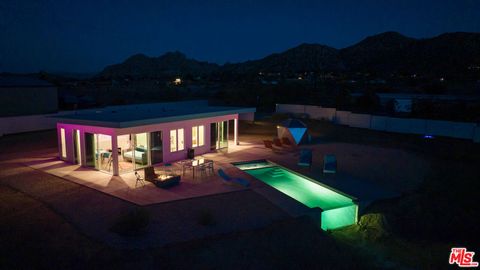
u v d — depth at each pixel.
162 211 10.95
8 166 16.33
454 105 39.12
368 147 22.84
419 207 13.18
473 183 16.00
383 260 10.10
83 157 16.14
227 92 57.75
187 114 18.33
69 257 8.13
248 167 17.45
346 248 10.30
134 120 15.11
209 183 13.98
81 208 11.13
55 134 26.22
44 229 9.58
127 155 17.02
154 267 7.90
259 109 45.41
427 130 27.92
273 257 8.80
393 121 29.22
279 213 11.21
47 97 32.44
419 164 18.78
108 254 8.30
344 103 46.28
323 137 26.33
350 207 12.71
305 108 37.88
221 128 20.84
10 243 8.75
